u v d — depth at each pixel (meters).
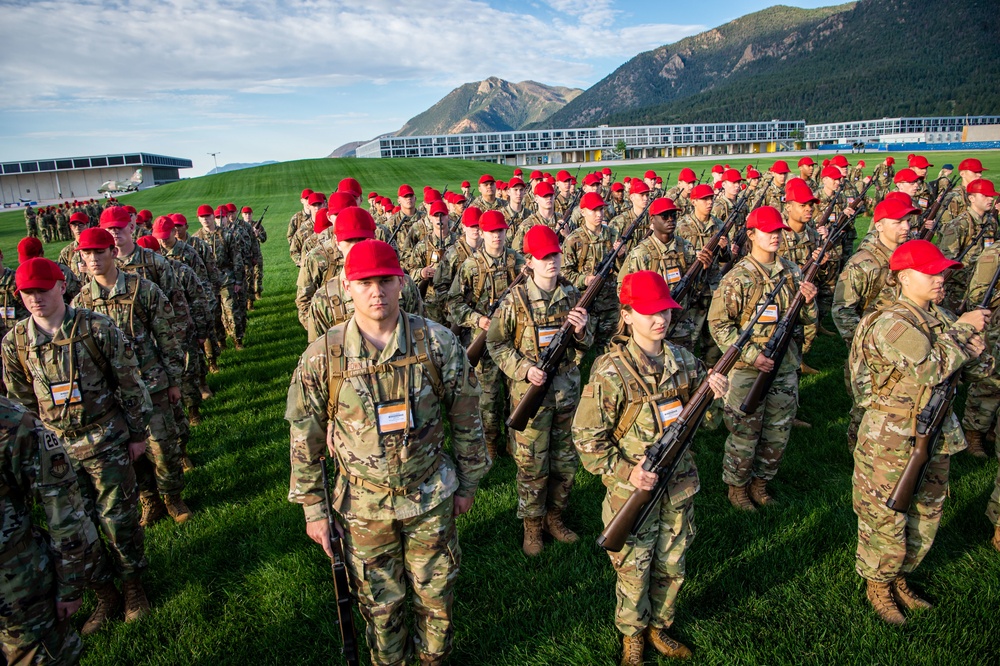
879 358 3.73
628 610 3.49
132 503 4.16
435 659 3.39
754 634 3.74
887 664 3.48
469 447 3.29
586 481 5.58
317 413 3.07
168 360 5.18
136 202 61.47
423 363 3.05
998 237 8.12
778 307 4.89
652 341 3.44
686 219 8.44
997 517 4.29
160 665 3.76
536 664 3.63
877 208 5.42
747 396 4.62
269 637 3.92
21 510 3.00
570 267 7.89
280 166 82.69
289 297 14.67
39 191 119.69
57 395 3.89
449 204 13.61
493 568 4.48
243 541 4.89
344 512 3.12
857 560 3.94
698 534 4.70
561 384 4.59
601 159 133.75
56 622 3.13
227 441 6.70
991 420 5.55
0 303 6.34
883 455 3.71
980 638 3.59
